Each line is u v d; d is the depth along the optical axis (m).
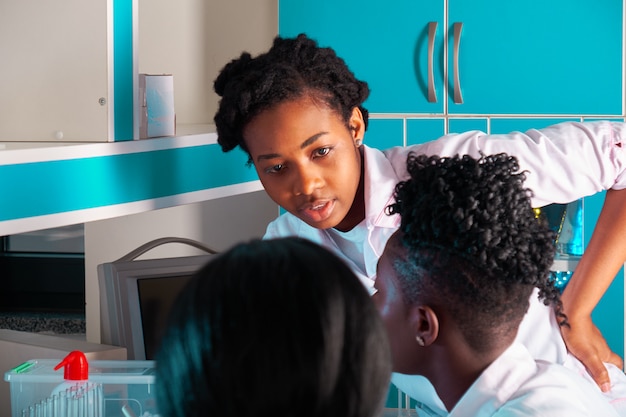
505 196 1.14
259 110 1.59
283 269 0.64
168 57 3.08
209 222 3.24
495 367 1.13
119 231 3.16
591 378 1.71
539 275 1.12
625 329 3.19
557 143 1.77
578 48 3.15
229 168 2.35
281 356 0.61
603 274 1.76
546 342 1.68
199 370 0.62
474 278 1.10
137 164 2.05
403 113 3.18
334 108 1.62
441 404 1.53
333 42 3.18
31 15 1.98
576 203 3.13
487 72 3.16
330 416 0.63
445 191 1.13
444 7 3.15
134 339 2.03
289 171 1.63
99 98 1.96
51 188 1.83
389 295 1.17
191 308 0.63
